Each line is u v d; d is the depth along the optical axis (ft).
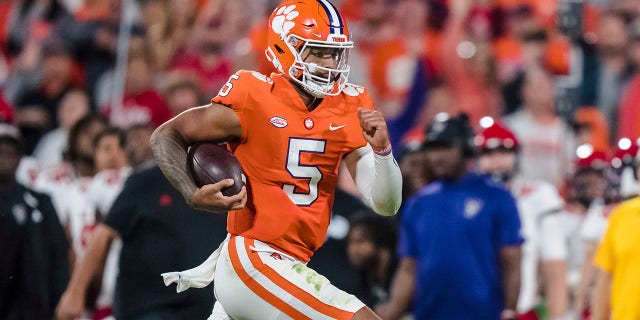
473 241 87.92
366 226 85.51
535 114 126.72
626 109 130.82
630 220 75.36
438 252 88.22
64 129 137.59
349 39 55.83
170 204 80.43
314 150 55.36
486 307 87.71
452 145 88.89
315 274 54.44
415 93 134.10
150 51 140.36
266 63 130.72
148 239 80.64
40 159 136.26
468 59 134.72
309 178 55.52
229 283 55.01
